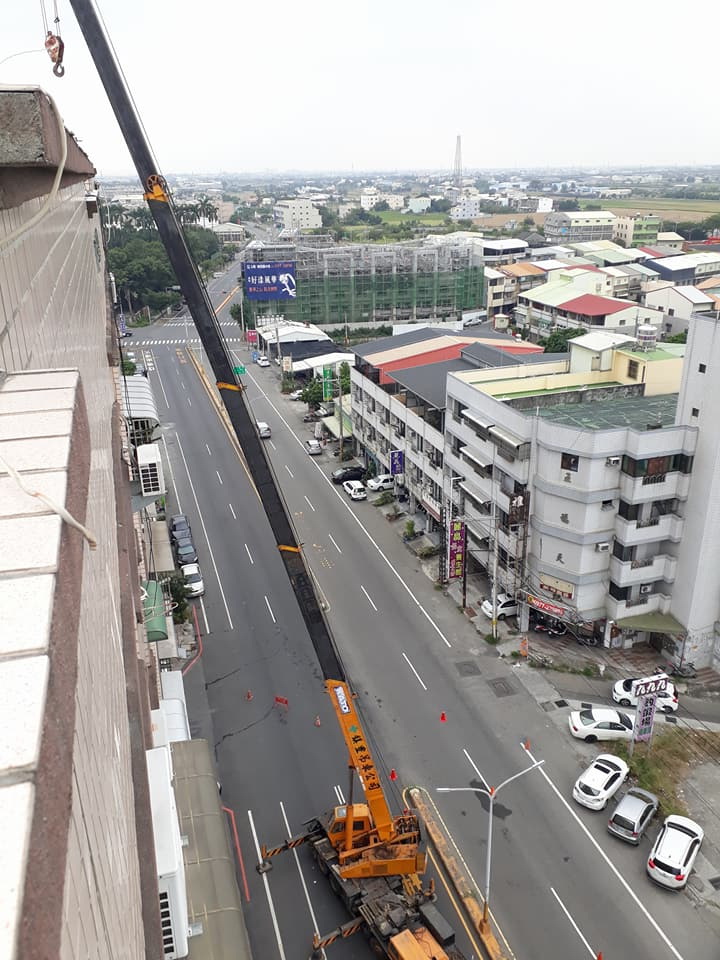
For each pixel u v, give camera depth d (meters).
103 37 13.89
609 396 36.56
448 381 37.47
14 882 1.38
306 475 54.09
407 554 42.06
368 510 47.84
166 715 24.61
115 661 5.55
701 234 167.88
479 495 35.66
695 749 27.64
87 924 2.29
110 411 13.41
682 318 82.06
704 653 31.91
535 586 33.53
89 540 2.85
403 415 45.09
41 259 6.50
